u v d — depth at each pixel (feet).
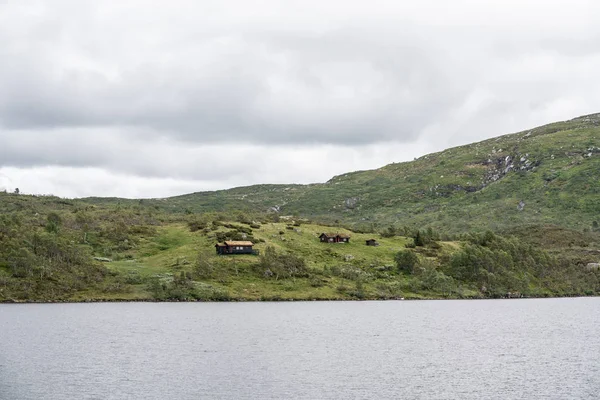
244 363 349.20
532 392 282.56
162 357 365.61
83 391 277.03
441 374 322.75
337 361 359.66
